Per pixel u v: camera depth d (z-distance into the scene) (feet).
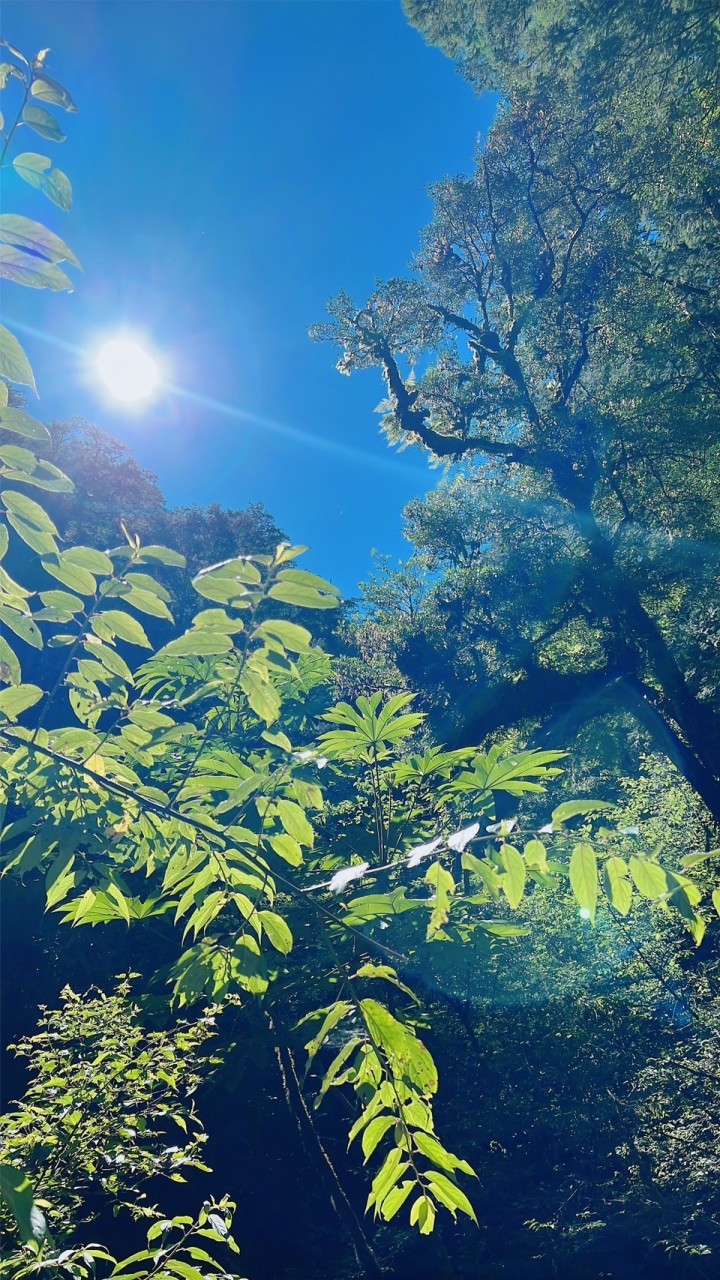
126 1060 14.83
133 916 10.73
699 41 59.41
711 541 61.52
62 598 6.55
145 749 8.31
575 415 69.10
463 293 82.79
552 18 70.33
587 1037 27.81
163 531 107.45
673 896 5.59
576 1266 25.22
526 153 73.61
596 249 71.20
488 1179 28.32
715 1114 26.61
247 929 7.84
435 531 85.20
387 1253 31.07
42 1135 12.59
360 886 12.26
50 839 7.43
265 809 7.29
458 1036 27.61
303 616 84.38
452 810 17.70
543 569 72.33
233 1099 28.17
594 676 71.92
